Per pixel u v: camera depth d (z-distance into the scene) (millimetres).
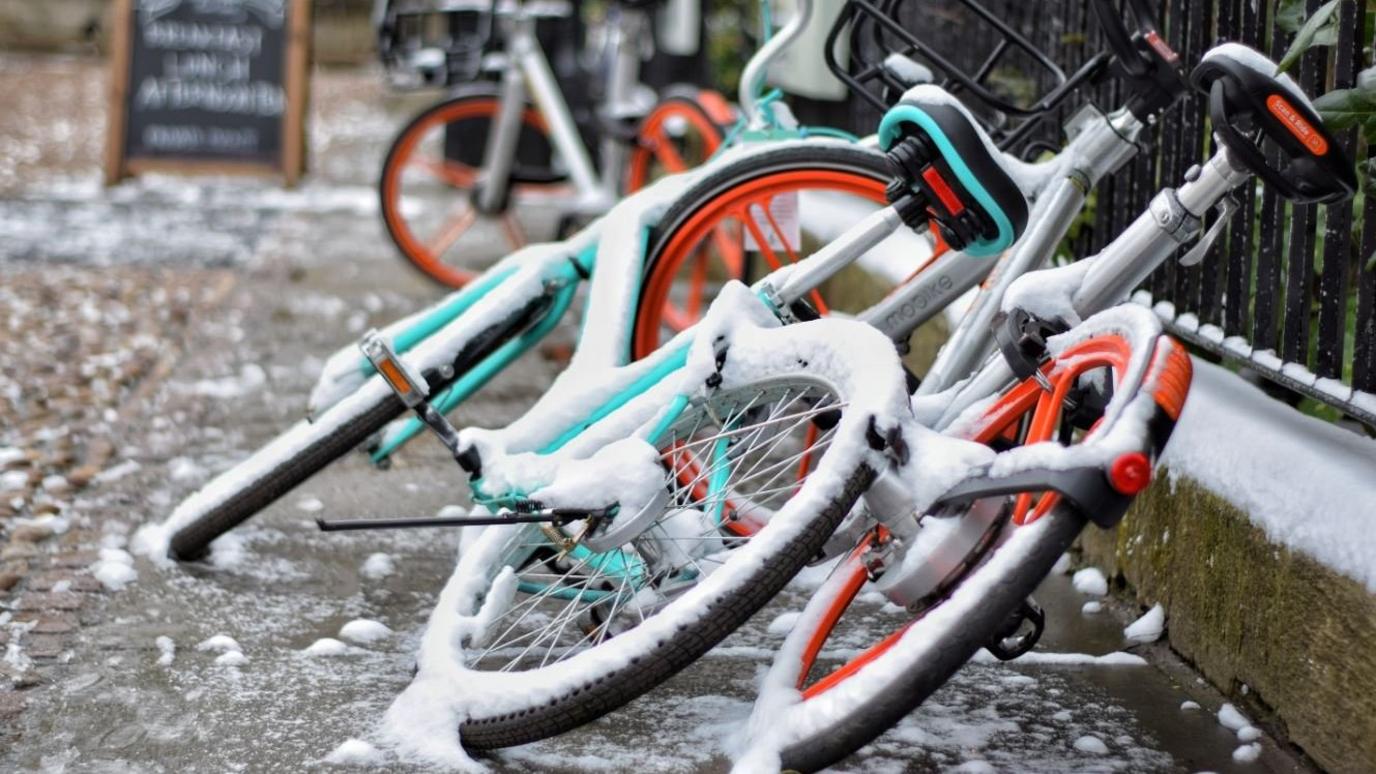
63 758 2523
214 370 5324
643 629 2400
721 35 9391
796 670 2426
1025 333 2441
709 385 2668
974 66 4961
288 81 9914
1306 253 2906
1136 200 3676
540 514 2543
